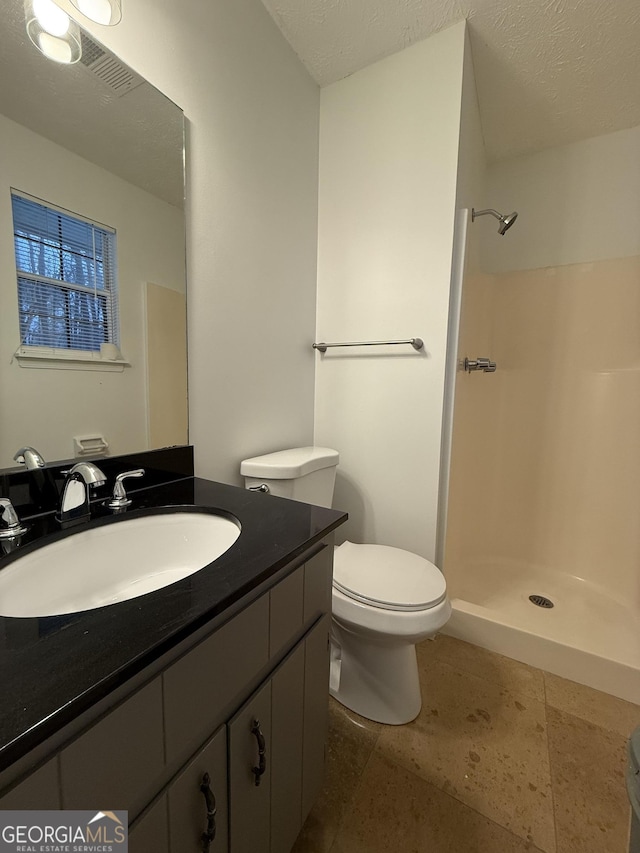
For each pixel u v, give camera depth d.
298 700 0.73
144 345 0.97
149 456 1.00
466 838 0.88
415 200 1.42
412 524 1.54
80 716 0.38
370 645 1.15
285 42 1.36
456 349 1.42
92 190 0.84
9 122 0.70
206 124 1.08
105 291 0.88
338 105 1.55
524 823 0.91
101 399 0.89
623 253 1.79
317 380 1.70
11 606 0.59
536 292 1.99
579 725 1.17
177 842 0.48
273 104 1.33
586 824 0.91
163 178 0.98
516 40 1.32
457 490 1.71
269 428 1.44
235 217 1.21
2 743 0.30
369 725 1.16
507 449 2.08
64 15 0.74
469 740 1.12
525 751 1.09
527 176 1.99
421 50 1.36
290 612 0.69
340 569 1.20
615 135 1.79
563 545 1.96
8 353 0.73
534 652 1.41
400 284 1.48
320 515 0.82
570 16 1.21
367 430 1.60
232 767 0.57
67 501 0.75
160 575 0.81
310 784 0.80
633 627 1.51
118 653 0.40
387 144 1.46
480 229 1.92
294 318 1.54
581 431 1.90
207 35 1.07
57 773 0.36
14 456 0.74
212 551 0.83
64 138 0.79
